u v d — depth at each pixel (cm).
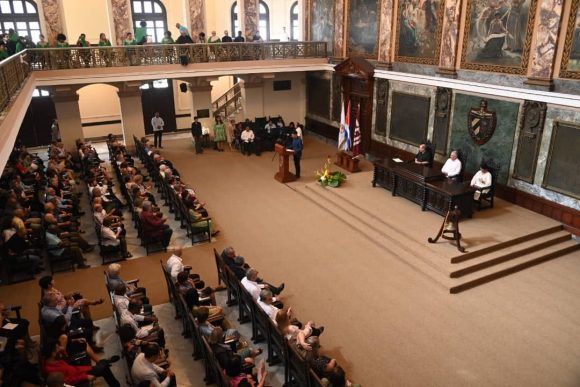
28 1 1972
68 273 1020
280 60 1953
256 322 795
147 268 1042
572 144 1093
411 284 966
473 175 1366
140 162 1847
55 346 628
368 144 1814
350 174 1588
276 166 1777
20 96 1025
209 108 2070
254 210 1357
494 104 1269
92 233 1213
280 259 1074
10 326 704
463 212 1162
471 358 757
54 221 1016
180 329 836
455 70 1383
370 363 748
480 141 1328
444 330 825
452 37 1362
